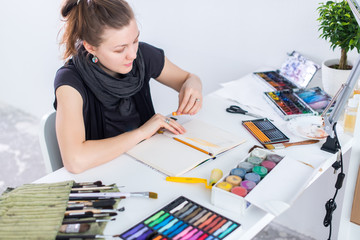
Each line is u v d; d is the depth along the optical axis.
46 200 1.01
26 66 2.84
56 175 1.15
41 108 2.93
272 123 1.36
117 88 1.37
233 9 1.79
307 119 1.35
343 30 1.37
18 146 2.68
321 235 1.87
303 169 1.06
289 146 1.24
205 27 1.92
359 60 1.05
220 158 1.19
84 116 1.35
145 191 1.06
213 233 0.91
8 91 3.11
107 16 1.13
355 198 1.35
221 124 1.38
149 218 0.96
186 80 1.53
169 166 1.14
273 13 1.68
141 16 2.13
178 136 1.27
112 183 1.10
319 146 1.24
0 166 2.49
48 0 2.40
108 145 1.19
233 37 1.85
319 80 1.61
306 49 1.65
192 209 0.98
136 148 1.23
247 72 1.88
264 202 0.94
